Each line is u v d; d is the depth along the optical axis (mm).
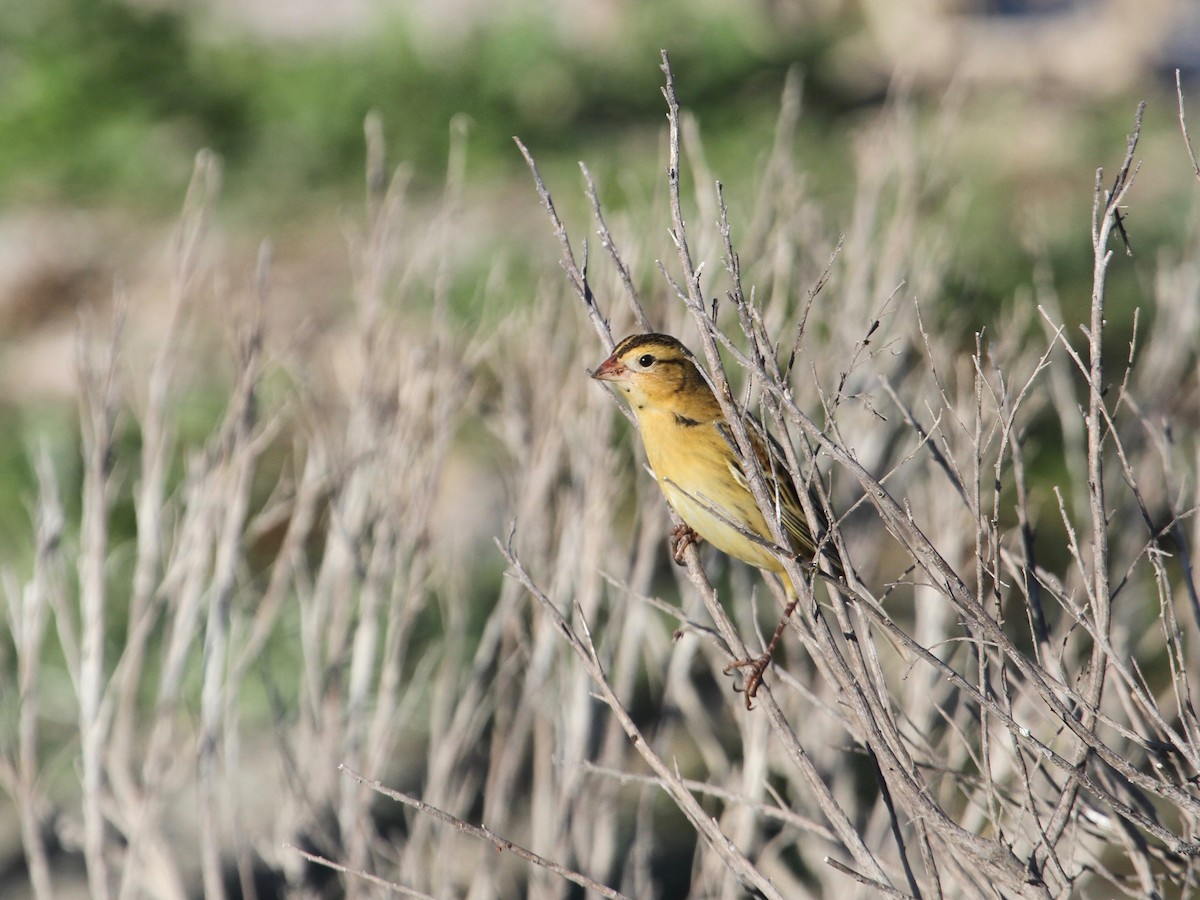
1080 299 20875
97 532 9805
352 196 25688
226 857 13102
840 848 9391
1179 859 7609
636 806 14133
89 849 9664
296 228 24734
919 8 35562
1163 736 7129
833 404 6348
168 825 13398
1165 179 26516
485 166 26156
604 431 9938
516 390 10508
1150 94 33969
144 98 27156
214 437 10477
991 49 35969
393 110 27250
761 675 7480
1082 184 26062
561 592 9805
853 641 6281
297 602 14781
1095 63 35969
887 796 6652
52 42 27750
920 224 12328
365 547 10531
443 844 9805
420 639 14492
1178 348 10633
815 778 6520
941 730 9719
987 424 10031
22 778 10016
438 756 9883
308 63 27938
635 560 10555
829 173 23172
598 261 10914
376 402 10133
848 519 10469
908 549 6426
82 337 10281
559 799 9672
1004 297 20328
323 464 10195
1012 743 6805
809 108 29562
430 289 14078
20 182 26172
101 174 26422
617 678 10430
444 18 29562
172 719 10641
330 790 10016
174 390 11672
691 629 7566
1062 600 6500
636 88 28719
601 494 9883
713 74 29438
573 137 27438
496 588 15391
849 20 35938
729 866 7195
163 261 23562
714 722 13719
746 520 8547
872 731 6098
